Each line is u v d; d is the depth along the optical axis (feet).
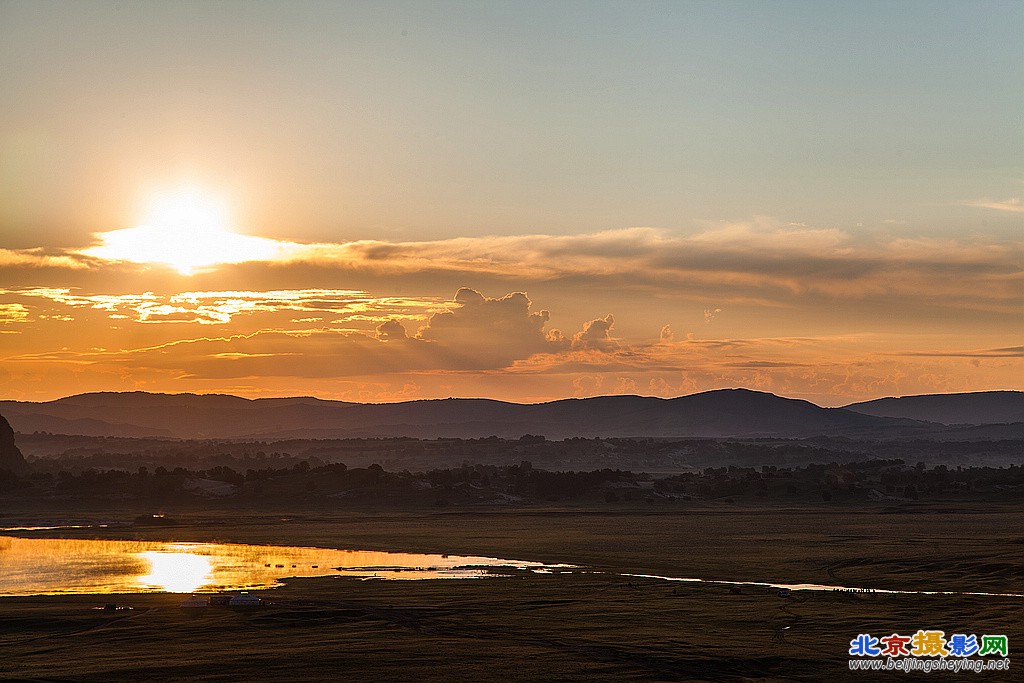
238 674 361.71
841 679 362.74
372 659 385.29
